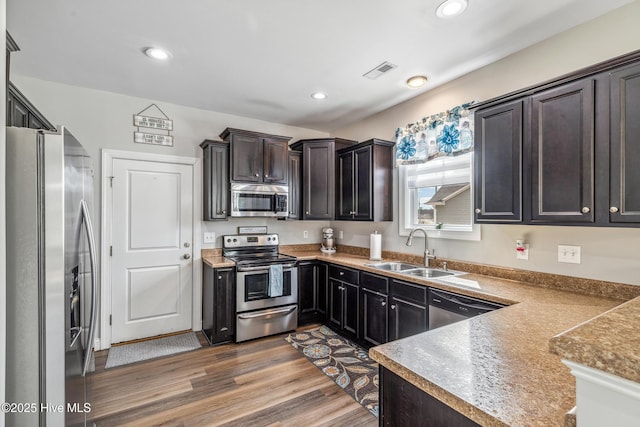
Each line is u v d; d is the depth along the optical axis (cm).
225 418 197
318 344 311
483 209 208
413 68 258
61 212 128
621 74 149
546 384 89
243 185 344
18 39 216
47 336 125
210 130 366
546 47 215
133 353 291
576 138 164
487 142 206
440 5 179
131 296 322
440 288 224
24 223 122
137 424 191
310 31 207
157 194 336
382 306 278
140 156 327
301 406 209
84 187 165
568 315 154
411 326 249
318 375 250
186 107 352
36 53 236
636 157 144
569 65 204
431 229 300
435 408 97
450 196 286
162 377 247
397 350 113
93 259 166
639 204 143
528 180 184
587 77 160
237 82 287
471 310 203
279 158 366
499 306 187
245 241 381
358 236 397
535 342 120
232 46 226
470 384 90
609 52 186
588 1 177
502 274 237
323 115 381
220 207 342
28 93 279
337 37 213
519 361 104
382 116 364
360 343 305
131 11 186
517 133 190
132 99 324
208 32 208
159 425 190
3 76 114
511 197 192
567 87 168
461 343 120
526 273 223
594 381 54
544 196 177
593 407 55
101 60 247
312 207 388
